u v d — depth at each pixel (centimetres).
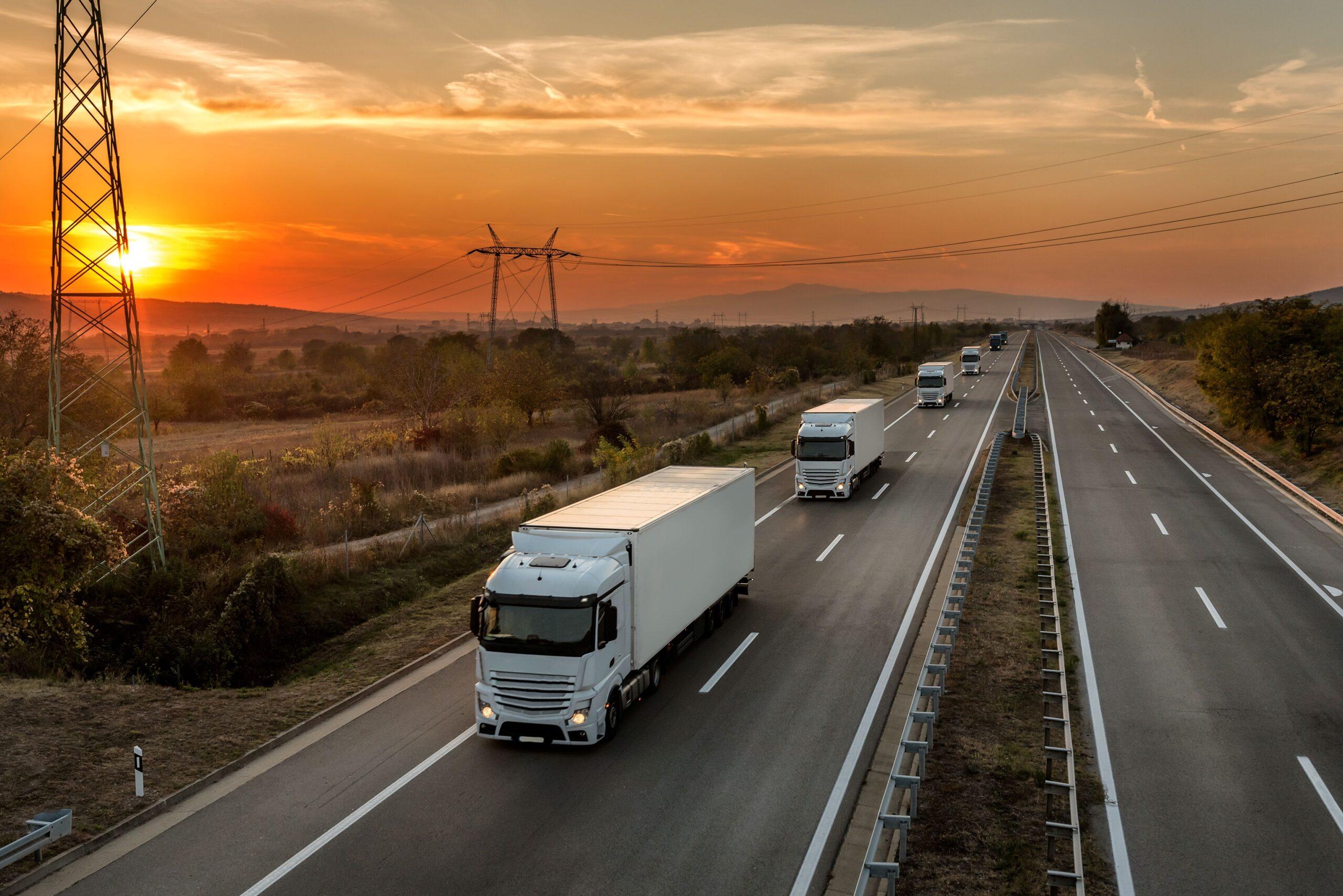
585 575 1382
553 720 1345
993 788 1228
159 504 2416
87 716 1468
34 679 1644
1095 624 1970
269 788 1263
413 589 2477
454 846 1100
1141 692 1589
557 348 10900
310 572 2330
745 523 2155
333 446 4612
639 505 1722
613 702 1427
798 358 10300
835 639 1905
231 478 2864
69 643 1759
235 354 14538
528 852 1084
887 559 2575
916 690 1479
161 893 997
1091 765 1311
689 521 1752
